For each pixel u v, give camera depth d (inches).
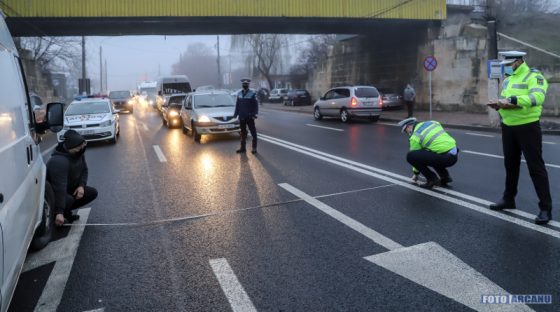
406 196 271.3
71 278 170.2
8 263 114.5
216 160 432.8
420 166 288.2
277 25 1005.2
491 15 738.8
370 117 854.5
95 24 903.1
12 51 176.6
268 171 367.2
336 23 996.6
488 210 236.1
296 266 175.0
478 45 920.3
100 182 350.3
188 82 1302.9
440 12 1013.2
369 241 198.7
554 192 267.7
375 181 315.3
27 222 148.1
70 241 210.8
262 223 230.1
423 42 1051.3
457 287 153.2
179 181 342.6
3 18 173.5
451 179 294.7
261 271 171.6
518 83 209.9
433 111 1015.6
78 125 576.1
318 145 516.4
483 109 916.6
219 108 600.4
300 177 339.0
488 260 173.2
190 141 595.2
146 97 2046.0
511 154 223.3
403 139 553.0
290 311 141.3
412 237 201.2
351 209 248.7
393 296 148.6
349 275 165.3
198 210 258.8
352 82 1353.3
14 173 135.0
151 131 762.8
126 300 152.2
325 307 143.0
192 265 179.8
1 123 127.3
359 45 1305.4
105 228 230.5
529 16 1306.6
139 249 199.3
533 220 216.2
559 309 137.3
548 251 179.2
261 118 983.6
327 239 203.2
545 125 626.5
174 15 869.8
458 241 193.8
